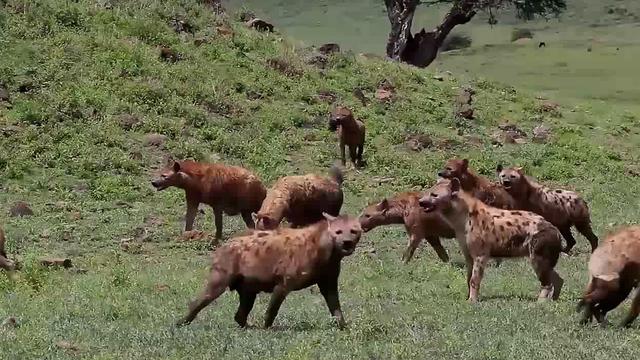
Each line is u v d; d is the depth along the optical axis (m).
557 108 58.56
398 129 50.06
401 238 34.72
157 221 35.88
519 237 23.50
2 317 21.25
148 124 44.75
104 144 42.50
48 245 32.19
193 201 33.28
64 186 38.59
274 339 18.27
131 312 22.23
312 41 119.81
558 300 23.42
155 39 53.53
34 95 45.03
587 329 19.39
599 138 54.28
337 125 44.47
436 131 50.84
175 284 26.17
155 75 49.50
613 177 48.03
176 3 59.25
